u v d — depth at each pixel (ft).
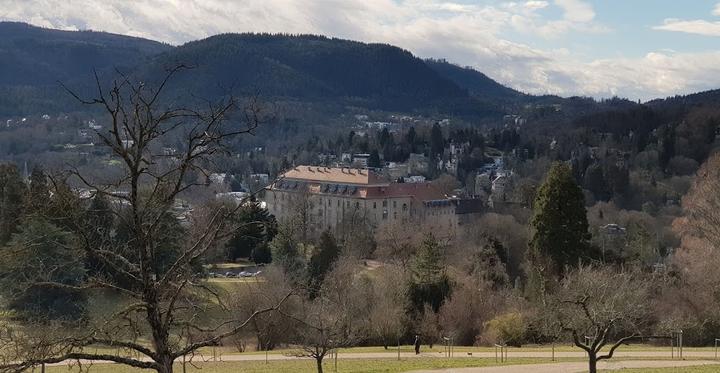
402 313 253.44
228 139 99.40
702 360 177.17
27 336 80.38
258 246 379.35
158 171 82.94
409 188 648.38
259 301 222.89
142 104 73.05
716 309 242.17
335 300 245.45
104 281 81.61
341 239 497.05
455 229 547.08
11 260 92.02
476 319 261.85
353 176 642.63
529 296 296.30
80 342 72.59
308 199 567.18
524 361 178.60
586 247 301.84
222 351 214.48
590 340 158.81
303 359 188.96
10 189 260.01
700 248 300.20
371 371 161.48
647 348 213.05
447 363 175.73
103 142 74.49
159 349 74.08
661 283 264.72
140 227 74.18
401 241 422.41
